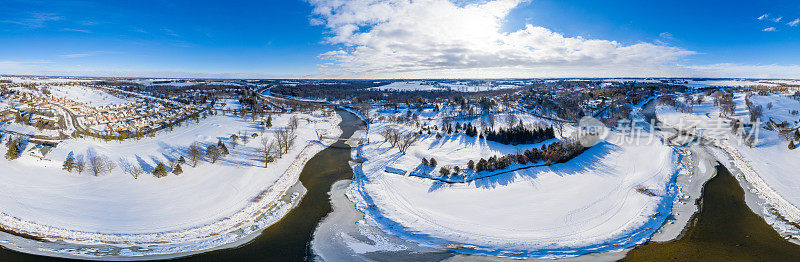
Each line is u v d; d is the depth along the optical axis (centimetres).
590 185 11138
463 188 11138
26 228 7762
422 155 14475
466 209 9800
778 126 17862
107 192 9894
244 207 9756
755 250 7631
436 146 16300
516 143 15788
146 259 7100
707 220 9025
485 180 11588
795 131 16025
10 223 7831
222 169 12212
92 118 18925
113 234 7919
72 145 12988
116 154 12700
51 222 8106
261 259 7338
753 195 10475
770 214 9256
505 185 11219
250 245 7888
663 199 10169
